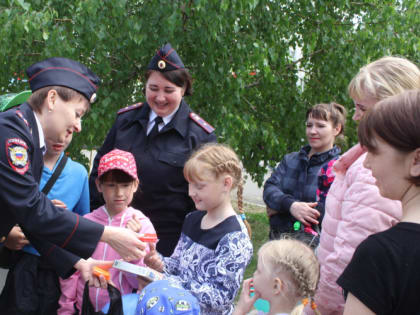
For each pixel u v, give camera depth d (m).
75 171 2.51
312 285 1.65
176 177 2.74
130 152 2.81
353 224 1.58
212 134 2.86
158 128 2.82
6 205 1.82
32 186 1.79
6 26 4.07
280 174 3.57
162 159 2.73
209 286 1.95
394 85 1.65
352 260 1.14
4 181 1.72
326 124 3.37
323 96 6.07
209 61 5.00
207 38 4.73
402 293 1.05
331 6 6.07
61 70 2.07
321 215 3.11
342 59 5.74
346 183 1.74
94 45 4.63
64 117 2.04
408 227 1.09
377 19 5.82
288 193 3.46
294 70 6.42
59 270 2.17
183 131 2.80
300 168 3.47
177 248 2.25
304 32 6.07
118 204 2.44
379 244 1.10
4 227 1.91
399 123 1.07
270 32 5.50
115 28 4.77
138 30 4.54
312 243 2.99
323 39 5.85
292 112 6.11
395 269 1.06
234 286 1.98
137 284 2.33
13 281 2.26
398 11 6.29
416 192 1.12
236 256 1.98
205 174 2.05
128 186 2.45
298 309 1.60
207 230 2.10
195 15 4.73
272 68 5.98
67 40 4.37
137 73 5.43
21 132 1.81
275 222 3.42
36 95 2.03
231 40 5.14
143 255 2.00
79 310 2.32
